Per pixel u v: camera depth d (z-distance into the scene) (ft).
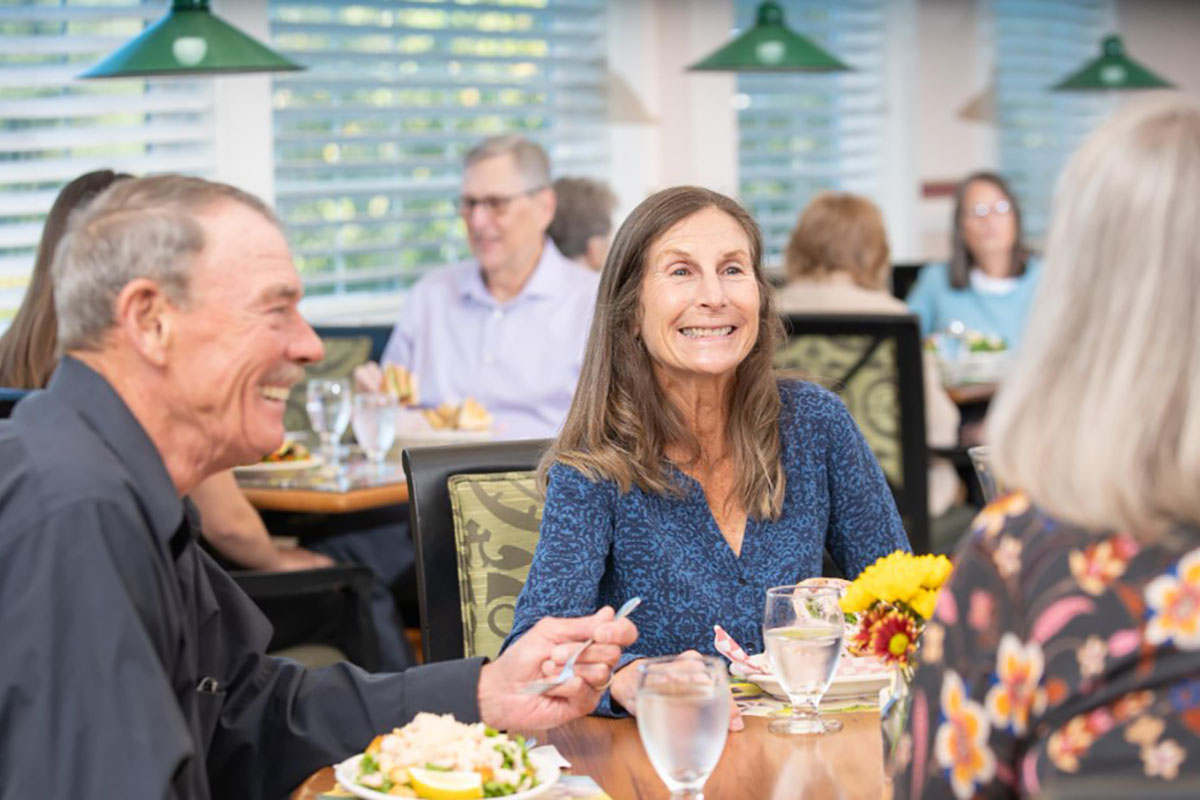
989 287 18.17
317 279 16.94
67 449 4.01
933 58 24.23
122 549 3.94
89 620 3.83
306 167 16.69
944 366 15.46
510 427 13.02
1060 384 3.24
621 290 6.05
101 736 3.77
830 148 23.32
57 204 8.50
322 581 9.39
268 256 4.23
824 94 23.00
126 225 4.11
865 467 6.45
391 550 12.18
